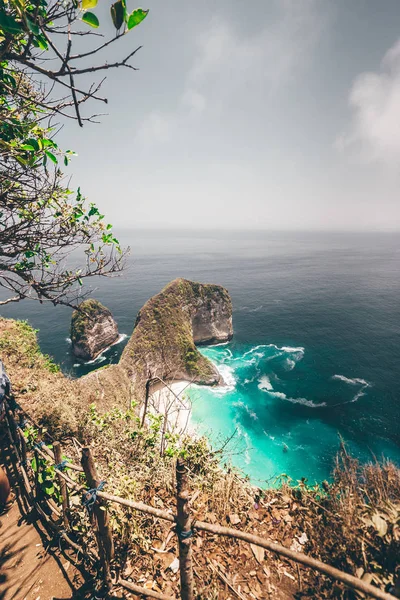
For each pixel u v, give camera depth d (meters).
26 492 4.54
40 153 3.06
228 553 3.72
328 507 3.78
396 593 2.05
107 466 5.43
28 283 3.99
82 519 3.80
